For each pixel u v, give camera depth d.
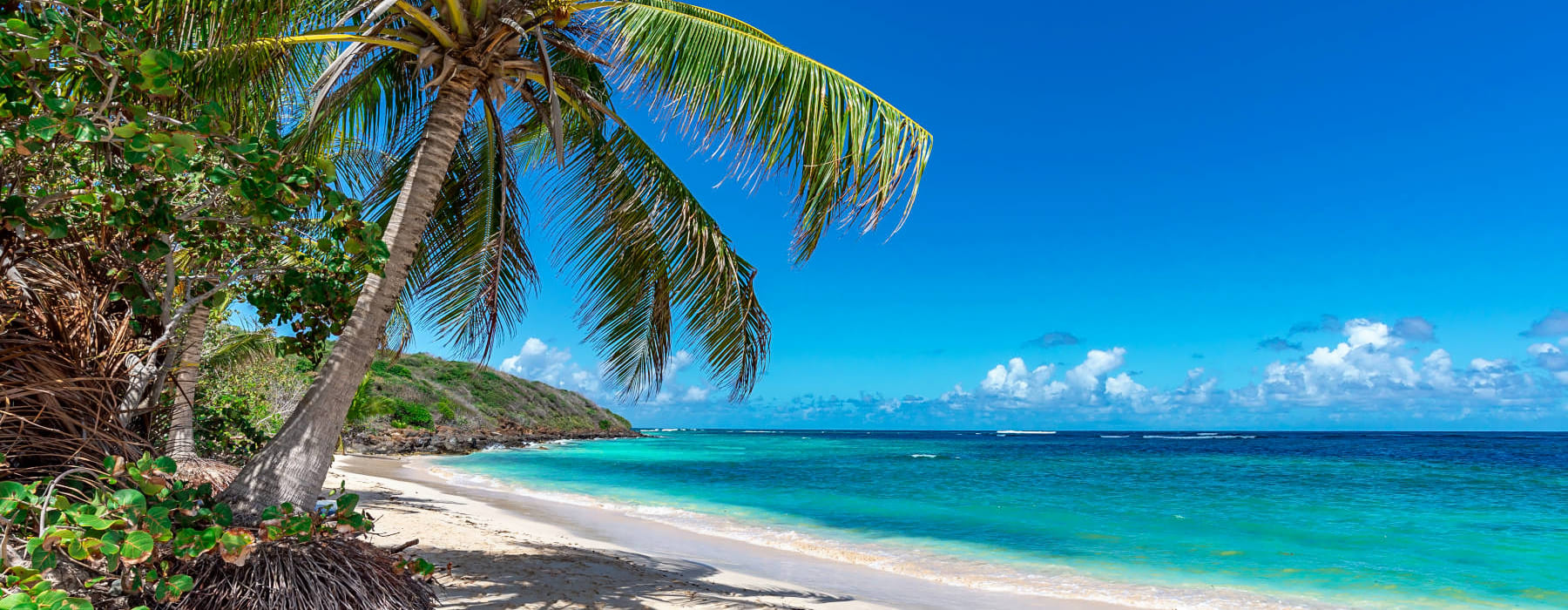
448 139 5.28
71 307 3.97
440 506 14.58
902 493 21.89
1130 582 9.57
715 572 9.05
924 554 11.52
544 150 8.34
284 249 4.20
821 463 39.06
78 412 3.74
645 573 8.16
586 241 7.18
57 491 3.39
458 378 63.31
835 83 5.29
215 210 3.77
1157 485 25.27
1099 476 29.61
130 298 4.16
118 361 4.10
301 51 5.73
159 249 3.54
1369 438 113.75
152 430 4.69
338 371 4.74
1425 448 61.19
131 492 2.92
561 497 18.97
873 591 8.51
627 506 17.27
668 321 7.48
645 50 5.30
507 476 26.62
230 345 11.95
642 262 7.29
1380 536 13.73
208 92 4.88
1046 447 68.06
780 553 11.02
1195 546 12.49
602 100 7.25
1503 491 22.61
